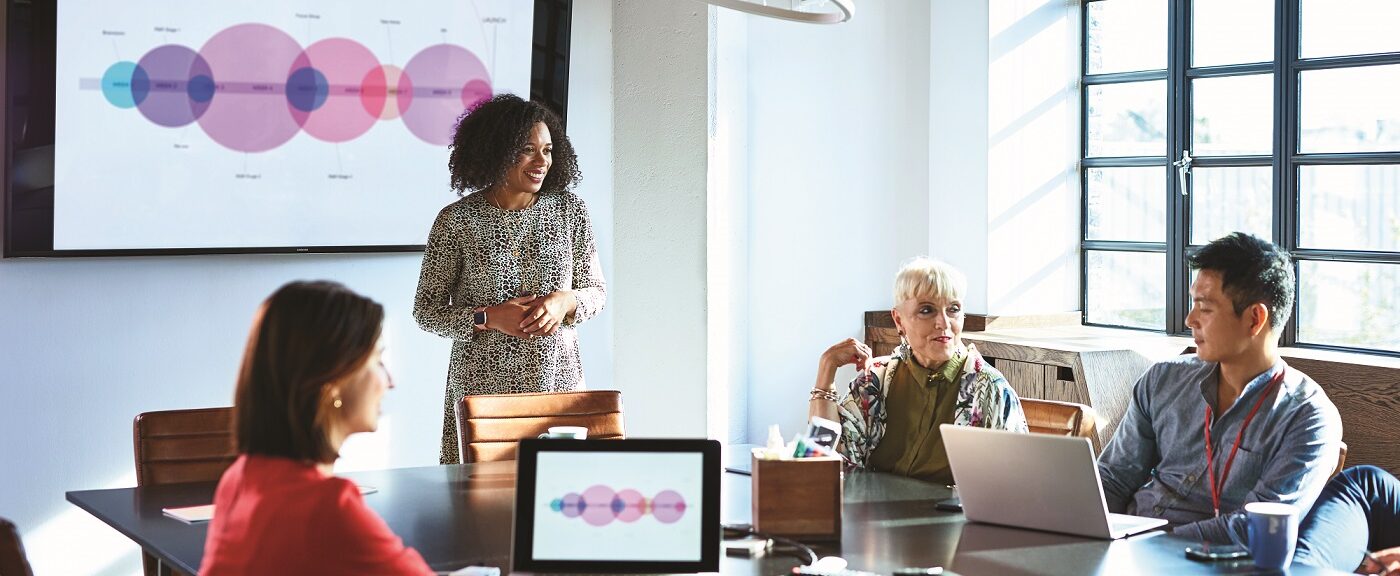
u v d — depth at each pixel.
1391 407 4.27
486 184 3.89
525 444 2.31
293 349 1.82
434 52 4.85
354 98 4.73
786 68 5.81
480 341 3.87
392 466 4.99
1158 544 2.49
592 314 4.01
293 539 1.80
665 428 5.49
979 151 5.69
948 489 3.04
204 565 1.90
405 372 5.00
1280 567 2.31
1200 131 5.45
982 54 5.65
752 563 2.36
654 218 5.39
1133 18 5.69
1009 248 5.76
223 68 4.50
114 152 4.35
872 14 5.86
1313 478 2.92
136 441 3.34
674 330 5.44
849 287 5.93
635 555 2.27
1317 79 5.03
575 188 5.29
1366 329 4.90
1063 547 2.47
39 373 4.36
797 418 5.94
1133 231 5.75
